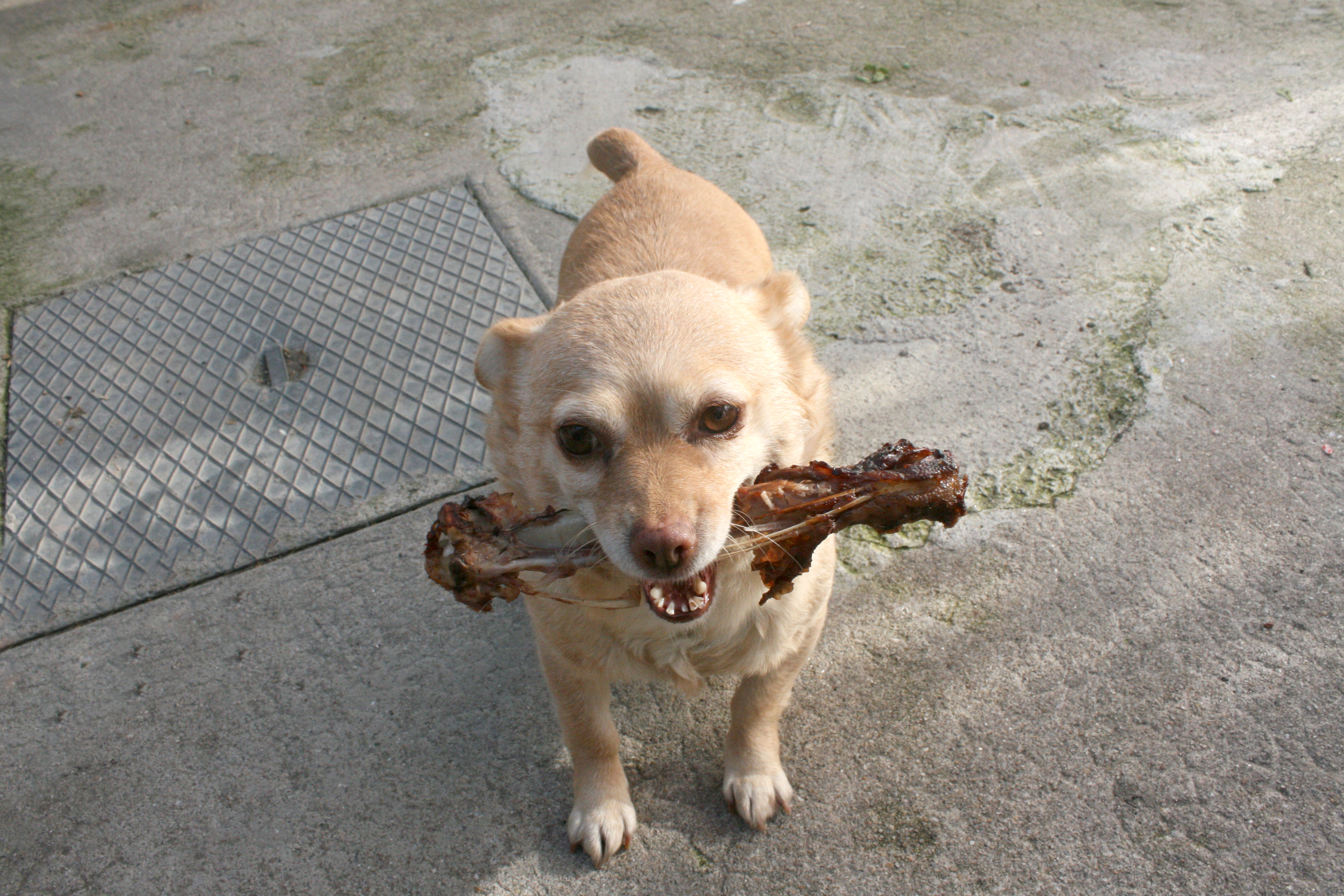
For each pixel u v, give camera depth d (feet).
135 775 2.13
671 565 1.67
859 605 2.28
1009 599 2.25
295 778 2.11
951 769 2.02
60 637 2.36
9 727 2.22
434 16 4.93
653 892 1.92
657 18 4.64
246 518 2.56
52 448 2.76
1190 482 2.39
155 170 3.92
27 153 4.14
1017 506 2.40
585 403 1.77
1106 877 1.85
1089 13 4.24
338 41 4.79
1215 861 1.85
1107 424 2.54
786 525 1.72
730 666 1.98
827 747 2.08
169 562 2.48
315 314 3.08
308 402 2.81
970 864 1.89
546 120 3.93
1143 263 2.93
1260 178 3.15
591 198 3.42
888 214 3.23
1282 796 1.91
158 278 3.29
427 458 2.65
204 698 2.24
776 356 1.98
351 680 2.25
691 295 1.91
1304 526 2.28
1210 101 3.56
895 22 4.37
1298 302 2.74
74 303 3.22
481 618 2.34
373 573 2.43
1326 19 3.94
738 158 3.58
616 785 2.01
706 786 2.06
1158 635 2.15
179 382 2.91
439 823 2.03
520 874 1.96
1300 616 2.14
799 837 1.96
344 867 1.99
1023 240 3.06
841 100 3.85
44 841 2.05
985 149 3.48
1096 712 2.06
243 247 3.39
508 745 2.13
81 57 4.91
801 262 3.09
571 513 1.81
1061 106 3.65
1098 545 2.31
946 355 2.76
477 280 3.14
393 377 2.86
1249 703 2.03
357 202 3.57
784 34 4.38
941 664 2.17
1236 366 2.61
